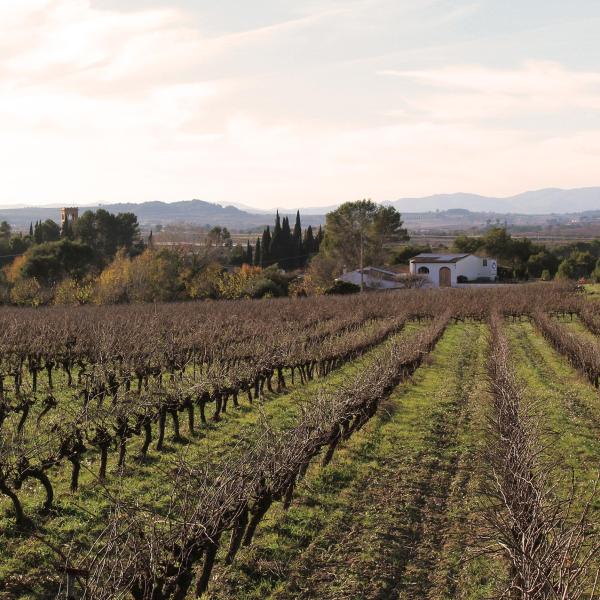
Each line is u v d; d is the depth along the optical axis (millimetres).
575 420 16797
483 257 81750
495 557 9141
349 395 14695
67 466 13031
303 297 58781
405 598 8477
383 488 12203
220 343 25188
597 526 9750
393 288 72562
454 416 17688
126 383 18938
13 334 23797
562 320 43719
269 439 10930
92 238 89812
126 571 6965
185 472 9773
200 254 74062
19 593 8328
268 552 9641
